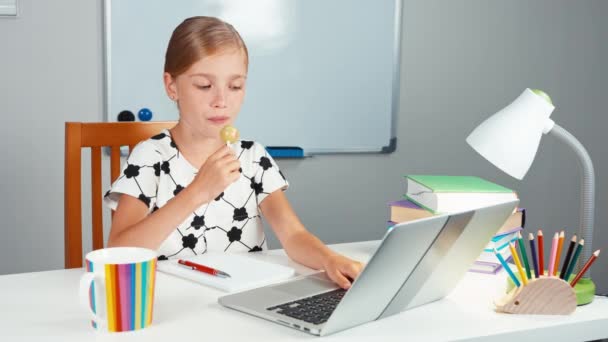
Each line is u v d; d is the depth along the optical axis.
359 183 2.74
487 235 0.95
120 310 0.82
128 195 1.28
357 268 1.04
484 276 1.13
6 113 2.22
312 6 2.57
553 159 3.08
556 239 0.95
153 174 1.31
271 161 1.43
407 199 1.32
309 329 0.83
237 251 1.39
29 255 2.30
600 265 3.19
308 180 2.64
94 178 1.49
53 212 2.32
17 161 2.25
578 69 3.09
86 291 0.81
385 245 0.75
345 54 2.65
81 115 2.30
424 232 0.80
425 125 2.83
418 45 2.77
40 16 2.22
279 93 2.56
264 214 1.41
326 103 2.64
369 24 2.67
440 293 0.97
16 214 2.27
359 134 2.71
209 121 1.24
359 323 0.86
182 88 1.24
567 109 3.09
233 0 2.45
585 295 0.97
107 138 1.49
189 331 0.83
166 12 2.36
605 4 3.10
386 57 2.72
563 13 3.03
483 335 0.85
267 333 0.83
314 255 1.16
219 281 1.03
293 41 2.56
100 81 2.31
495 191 1.18
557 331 0.90
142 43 2.34
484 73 2.91
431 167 2.87
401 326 0.87
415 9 2.75
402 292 0.87
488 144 1.02
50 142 2.28
